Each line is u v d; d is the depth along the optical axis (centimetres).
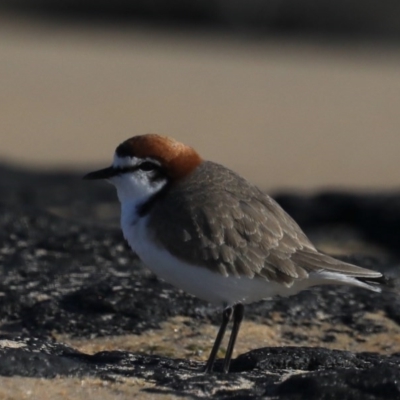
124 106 3309
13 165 2186
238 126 3075
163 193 904
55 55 4388
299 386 803
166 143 911
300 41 5278
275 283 877
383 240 1605
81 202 1811
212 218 873
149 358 923
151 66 4244
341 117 3300
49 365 844
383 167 2566
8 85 3588
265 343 1055
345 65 4497
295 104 3500
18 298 1112
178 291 1135
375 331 1103
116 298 1105
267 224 887
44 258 1277
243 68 4303
